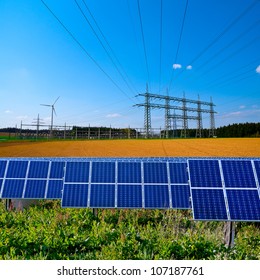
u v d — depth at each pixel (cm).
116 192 1356
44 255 948
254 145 7012
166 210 1429
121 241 984
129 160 1510
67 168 1460
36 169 1574
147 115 11600
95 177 1420
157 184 1386
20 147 6531
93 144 7781
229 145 7081
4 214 1326
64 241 1028
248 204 1114
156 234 1095
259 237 1109
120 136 13800
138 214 1387
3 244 977
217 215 1083
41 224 1166
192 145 7169
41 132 13000
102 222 1220
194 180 1192
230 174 1217
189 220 1315
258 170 1234
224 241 1093
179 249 966
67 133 12875
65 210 1430
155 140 9756
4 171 1571
